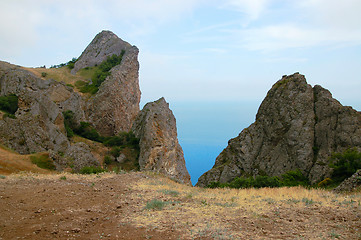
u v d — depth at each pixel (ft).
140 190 50.42
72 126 292.20
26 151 174.81
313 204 39.93
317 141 184.03
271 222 31.53
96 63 418.31
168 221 31.32
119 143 291.79
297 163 182.09
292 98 199.82
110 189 49.83
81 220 31.04
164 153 263.08
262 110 213.66
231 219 32.58
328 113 186.50
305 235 27.04
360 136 170.40
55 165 121.19
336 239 25.79
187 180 280.31
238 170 203.31
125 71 377.50
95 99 334.85
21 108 219.61
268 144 201.46
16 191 42.22
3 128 174.50
